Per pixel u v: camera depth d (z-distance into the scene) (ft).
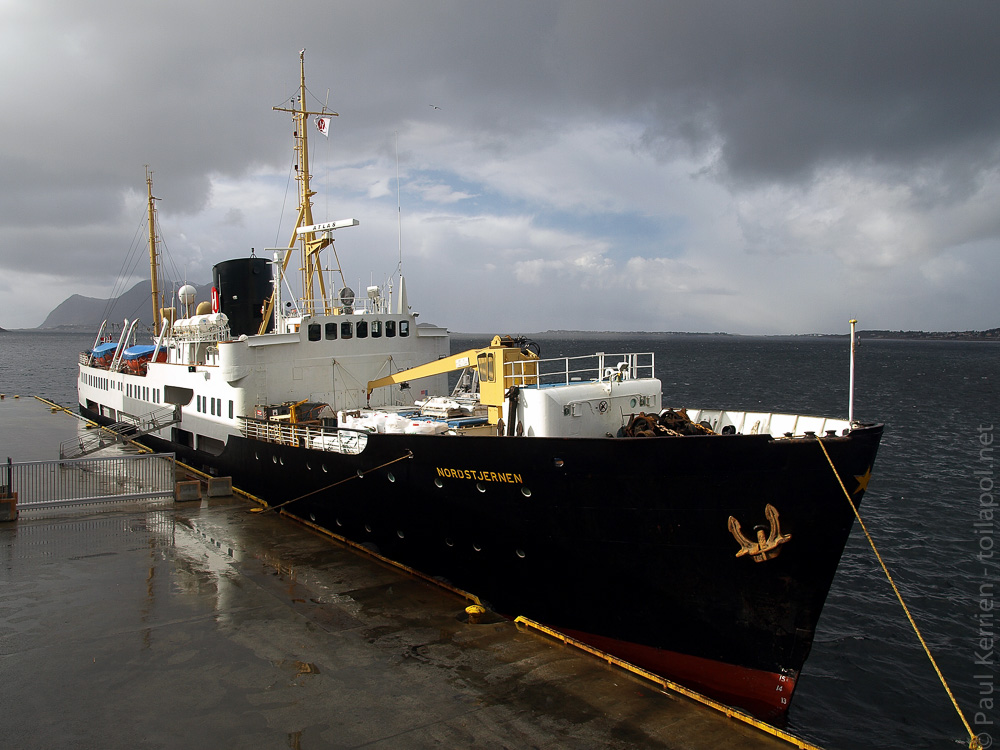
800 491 34.60
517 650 36.09
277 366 68.28
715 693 39.09
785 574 35.99
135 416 100.94
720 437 34.71
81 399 147.84
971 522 79.51
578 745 27.48
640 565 38.55
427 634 38.06
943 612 56.03
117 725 28.58
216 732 28.07
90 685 31.99
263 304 85.30
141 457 69.51
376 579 46.80
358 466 50.70
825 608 56.90
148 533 56.85
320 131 80.53
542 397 43.21
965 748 38.75
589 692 31.73
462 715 29.58
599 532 38.91
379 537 51.83
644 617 39.65
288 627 38.75
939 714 42.04
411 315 76.13
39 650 35.58
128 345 115.44
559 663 34.60
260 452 63.72
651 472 36.24
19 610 40.73
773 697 37.83
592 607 41.09
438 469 44.47
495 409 49.44
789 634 37.04
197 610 41.06
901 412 184.14
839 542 35.63
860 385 267.80
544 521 40.57
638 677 33.17
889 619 54.80
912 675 46.52
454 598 43.62
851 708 42.70
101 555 51.08
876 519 80.79
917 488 95.30
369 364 73.41
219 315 78.33
